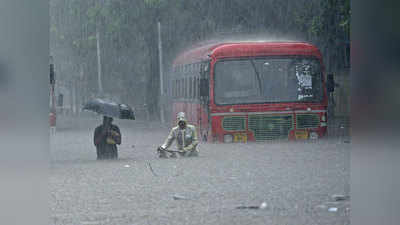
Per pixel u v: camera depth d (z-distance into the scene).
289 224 11.38
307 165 21.53
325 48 49.59
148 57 68.25
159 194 15.72
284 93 32.09
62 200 14.58
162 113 60.34
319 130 32.09
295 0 55.03
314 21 45.84
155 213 12.93
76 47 76.06
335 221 11.86
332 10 44.53
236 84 32.03
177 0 59.53
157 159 25.08
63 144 34.81
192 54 37.62
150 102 65.81
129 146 33.34
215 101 31.77
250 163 22.75
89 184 17.61
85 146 33.34
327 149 26.78
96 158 26.06
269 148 28.27
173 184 17.75
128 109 25.05
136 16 63.41
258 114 31.80
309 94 32.19
